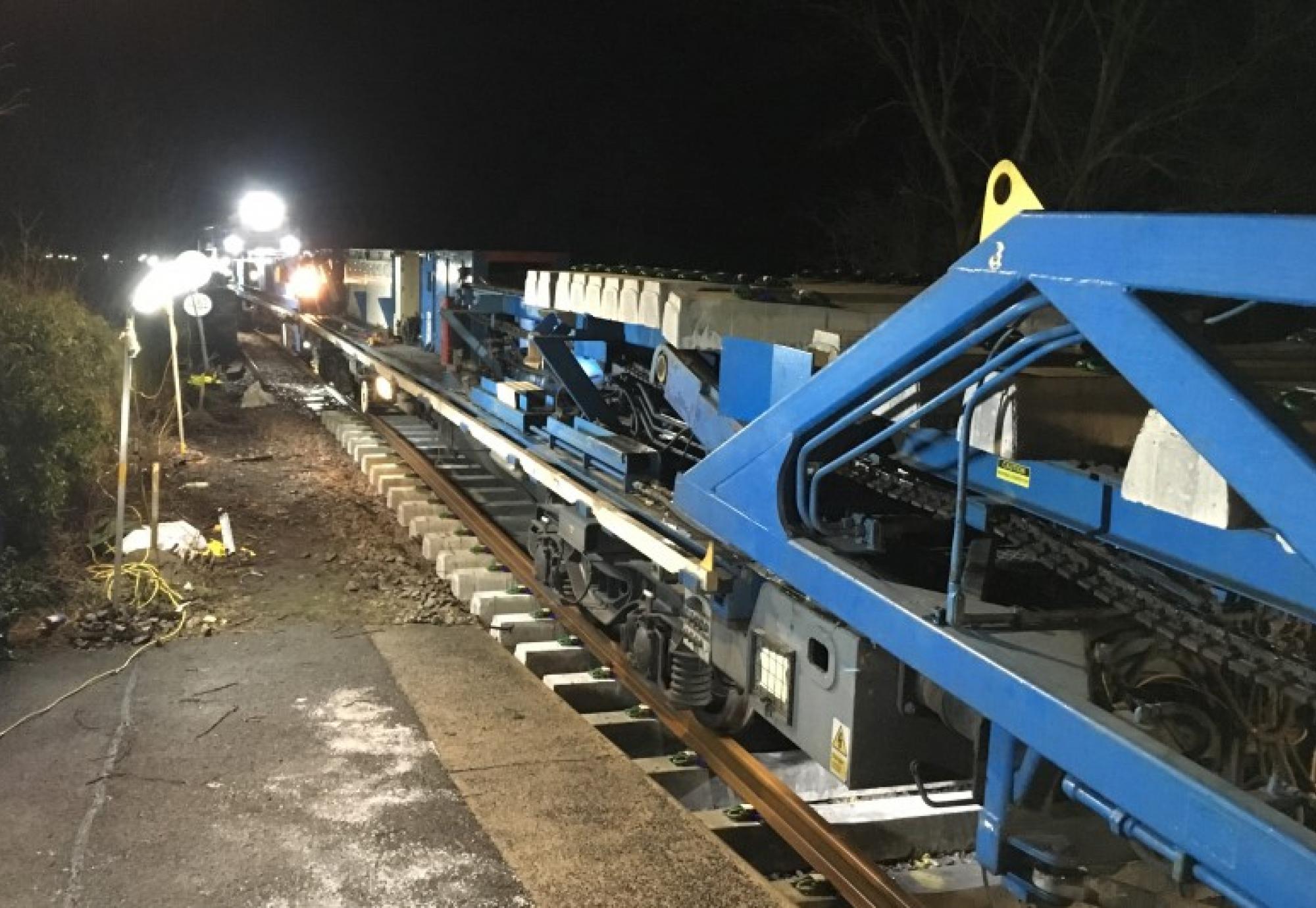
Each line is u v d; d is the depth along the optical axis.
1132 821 3.07
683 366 6.23
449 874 4.54
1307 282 2.25
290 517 10.94
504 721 6.15
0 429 7.89
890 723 4.54
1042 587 4.14
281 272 28.72
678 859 4.70
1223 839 2.53
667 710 6.51
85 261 17.95
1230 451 2.46
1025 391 3.48
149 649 7.19
